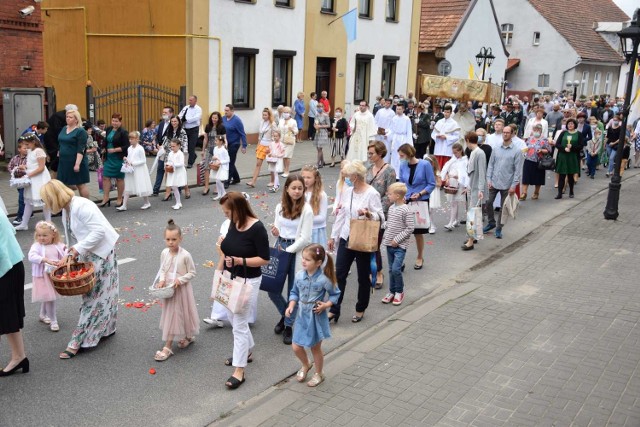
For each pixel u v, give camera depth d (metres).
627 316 7.93
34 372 6.36
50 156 13.92
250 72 24.11
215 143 14.92
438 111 20.94
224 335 7.38
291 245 7.02
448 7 37.09
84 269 6.55
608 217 13.35
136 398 5.92
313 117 26.17
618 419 5.50
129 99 22.88
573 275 9.59
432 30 36.00
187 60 21.72
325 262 6.00
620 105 30.45
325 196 7.64
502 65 40.94
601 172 20.62
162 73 22.30
